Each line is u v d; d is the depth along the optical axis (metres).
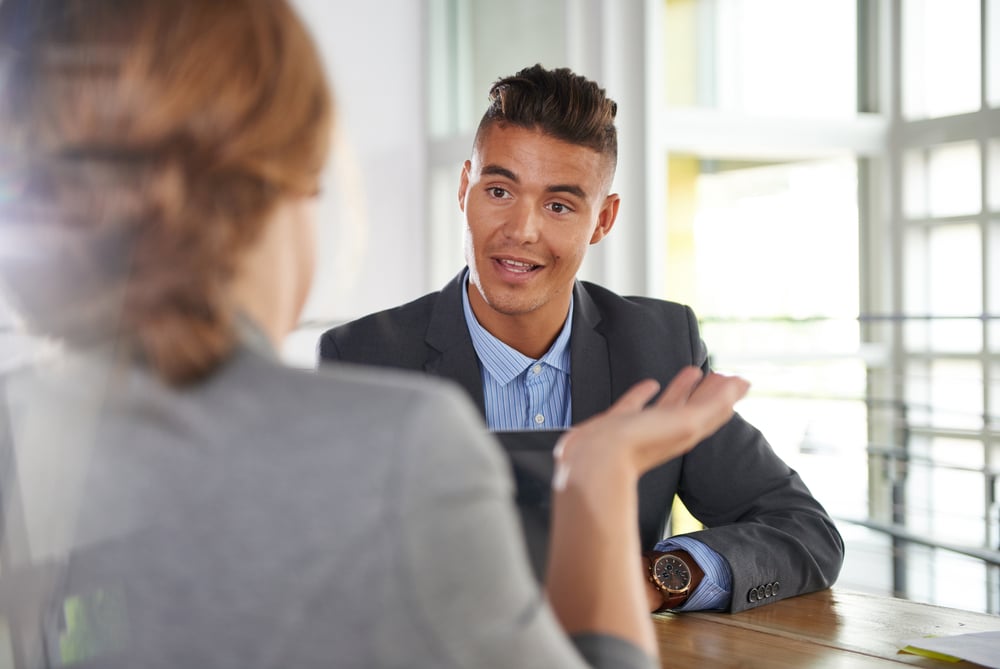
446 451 0.40
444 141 4.59
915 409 3.51
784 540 1.32
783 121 3.77
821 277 3.79
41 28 0.43
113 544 0.41
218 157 0.42
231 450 0.40
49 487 0.43
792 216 3.78
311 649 0.38
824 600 1.30
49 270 0.42
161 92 0.41
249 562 0.39
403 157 4.66
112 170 0.42
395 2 4.62
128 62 0.42
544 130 1.35
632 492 0.51
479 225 1.39
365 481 0.39
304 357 2.91
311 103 0.45
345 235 0.47
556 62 3.93
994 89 3.55
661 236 3.67
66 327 0.43
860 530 3.49
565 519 0.50
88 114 0.42
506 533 0.41
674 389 0.58
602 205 1.45
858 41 3.87
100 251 0.42
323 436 0.40
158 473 0.41
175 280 0.41
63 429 0.43
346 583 0.38
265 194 0.43
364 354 1.50
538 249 1.38
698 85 3.77
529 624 0.40
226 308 0.42
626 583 0.49
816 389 3.71
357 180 0.47
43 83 0.42
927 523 3.40
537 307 1.42
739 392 0.57
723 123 3.72
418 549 0.38
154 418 0.42
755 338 3.75
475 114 4.54
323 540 0.39
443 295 1.53
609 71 3.68
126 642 0.41
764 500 1.45
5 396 0.44
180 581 0.40
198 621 0.40
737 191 3.75
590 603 0.48
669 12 3.73
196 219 0.42
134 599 0.41
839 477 3.61
